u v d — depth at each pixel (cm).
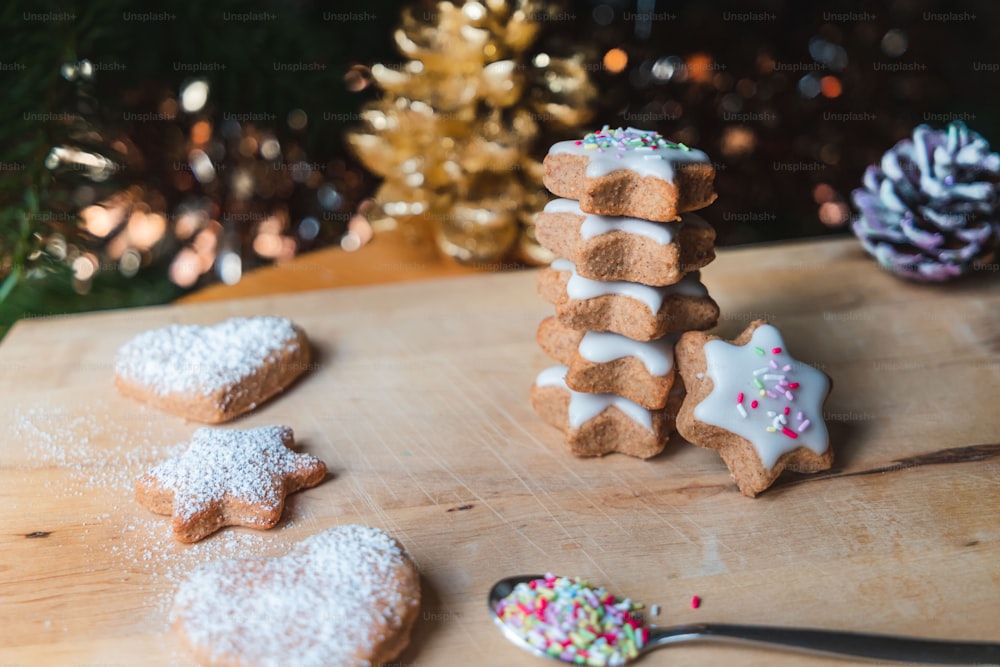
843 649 32
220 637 32
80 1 48
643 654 33
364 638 32
